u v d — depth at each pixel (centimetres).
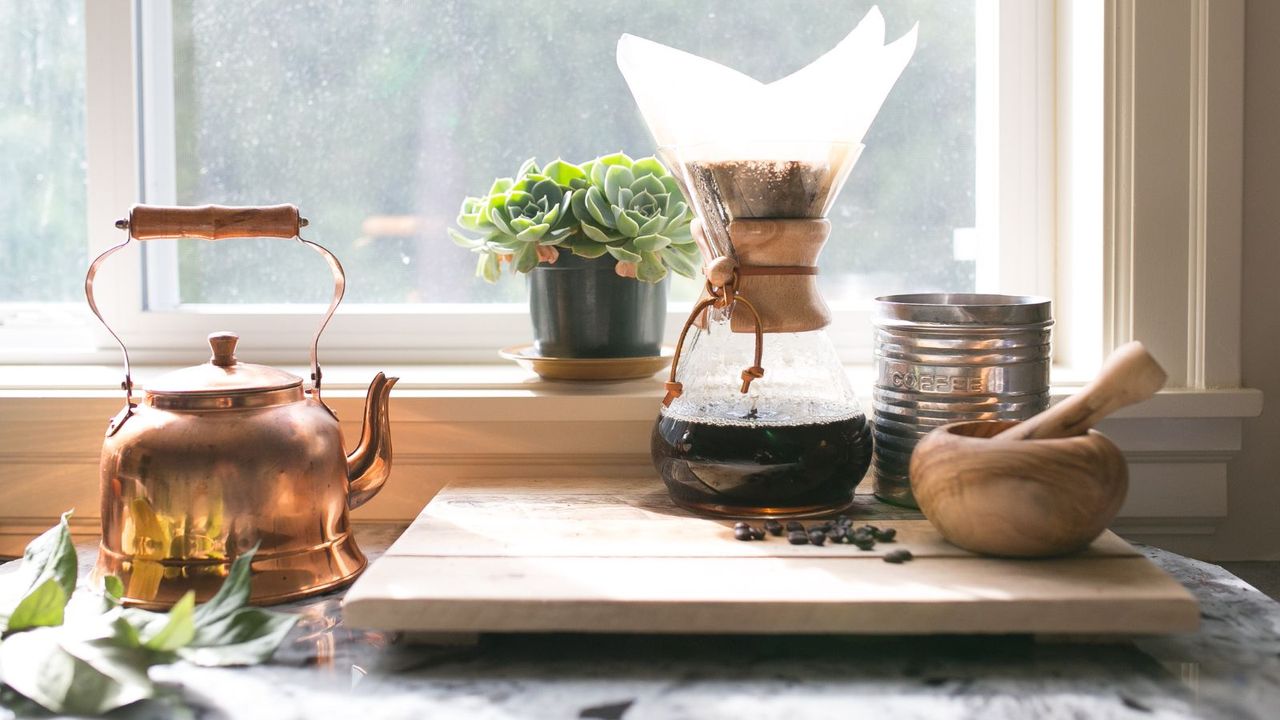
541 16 132
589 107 133
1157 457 113
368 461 100
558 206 112
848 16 131
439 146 134
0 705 70
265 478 86
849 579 78
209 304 135
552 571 81
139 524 85
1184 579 93
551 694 71
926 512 87
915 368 97
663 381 121
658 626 74
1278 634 80
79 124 133
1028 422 85
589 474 115
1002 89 129
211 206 92
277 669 75
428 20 132
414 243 135
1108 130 113
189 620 71
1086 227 120
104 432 112
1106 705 69
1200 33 111
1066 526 80
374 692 71
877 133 133
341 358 134
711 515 96
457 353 134
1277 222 113
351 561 93
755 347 90
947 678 73
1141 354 80
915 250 134
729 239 93
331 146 134
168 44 132
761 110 95
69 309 135
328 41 133
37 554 83
